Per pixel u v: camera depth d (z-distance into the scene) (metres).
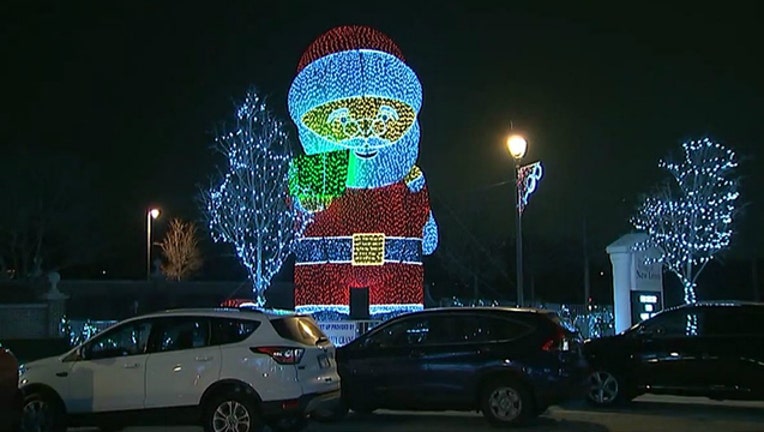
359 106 27.23
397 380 13.34
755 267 44.12
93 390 11.58
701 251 38.22
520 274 20.11
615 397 14.88
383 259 27.50
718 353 14.18
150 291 49.34
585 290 50.59
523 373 12.81
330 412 12.02
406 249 27.91
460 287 55.59
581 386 12.86
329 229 27.81
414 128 27.98
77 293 48.56
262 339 11.29
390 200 27.73
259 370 11.11
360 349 13.64
